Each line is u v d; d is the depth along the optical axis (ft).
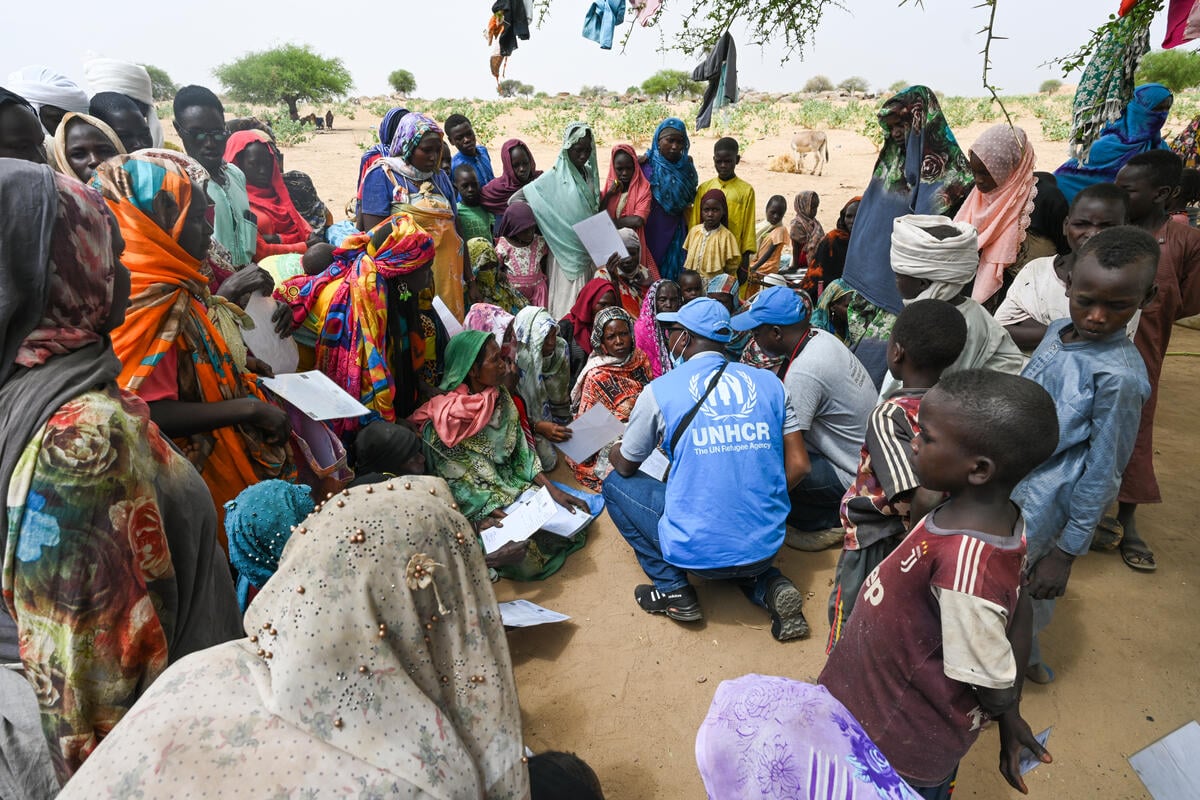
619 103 167.84
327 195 50.11
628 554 13.24
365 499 4.24
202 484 6.43
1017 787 6.44
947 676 5.59
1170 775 7.14
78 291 5.25
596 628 11.33
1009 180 13.23
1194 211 23.31
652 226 23.34
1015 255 13.52
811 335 12.36
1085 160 17.90
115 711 5.50
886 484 7.44
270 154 20.86
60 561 5.03
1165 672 10.14
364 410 10.46
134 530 5.36
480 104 163.53
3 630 5.80
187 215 8.35
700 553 10.80
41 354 5.14
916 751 6.18
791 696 5.49
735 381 10.96
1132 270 7.82
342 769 3.66
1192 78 72.54
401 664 4.08
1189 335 23.98
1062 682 10.00
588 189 21.50
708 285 22.03
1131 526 12.35
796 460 11.21
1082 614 11.23
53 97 14.56
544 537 13.21
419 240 12.19
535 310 16.07
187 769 3.47
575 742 9.29
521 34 14.29
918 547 5.74
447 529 4.35
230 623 7.16
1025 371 9.27
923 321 7.98
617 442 12.79
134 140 14.19
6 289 4.88
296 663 3.79
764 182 61.26
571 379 18.94
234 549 7.65
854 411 12.22
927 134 14.38
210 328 9.05
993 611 5.27
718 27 11.72
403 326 13.34
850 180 62.13
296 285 12.98
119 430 5.23
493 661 4.51
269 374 10.84
